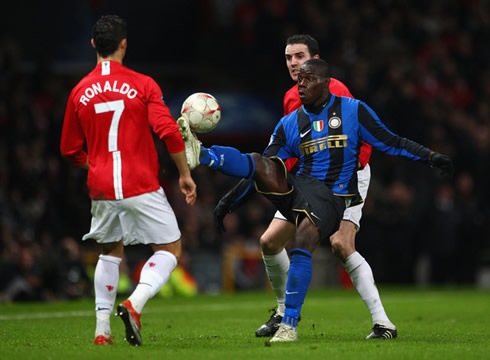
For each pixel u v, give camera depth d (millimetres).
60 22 64562
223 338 21141
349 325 26797
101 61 18828
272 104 65312
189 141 18328
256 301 43969
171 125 17953
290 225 21547
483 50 82250
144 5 67562
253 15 73375
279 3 73625
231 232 58438
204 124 19359
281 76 72125
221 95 64688
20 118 55219
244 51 73000
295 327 18922
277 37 72500
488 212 65812
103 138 18359
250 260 57469
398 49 75750
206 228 57156
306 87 19766
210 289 55219
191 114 19266
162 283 18203
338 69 68875
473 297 47219
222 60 73188
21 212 49531
